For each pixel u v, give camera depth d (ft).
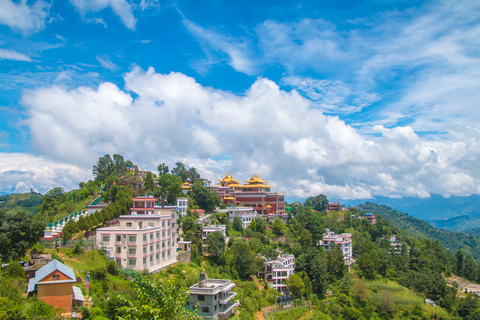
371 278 529.45
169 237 352.08
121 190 485.97
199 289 268.82
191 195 625.82
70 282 202.28
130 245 299.99
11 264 215.51
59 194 553.23
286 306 379.76
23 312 175.52
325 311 411.54
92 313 195.21
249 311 332.80
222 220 550.36
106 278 250.78
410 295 490.08
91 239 322.96
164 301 129.08
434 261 640.99
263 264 433.07
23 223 242.99
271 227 598.34
